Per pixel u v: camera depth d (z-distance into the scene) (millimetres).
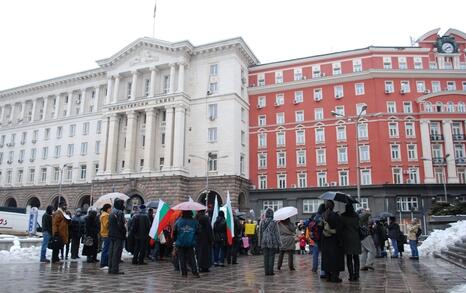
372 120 45969
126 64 52594
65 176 56562
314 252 13648
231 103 47375
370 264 13758
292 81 50031
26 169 60469
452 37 48188
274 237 12383
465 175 44156
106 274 11883
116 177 48344
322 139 47906
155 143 49188
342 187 45219
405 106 46250
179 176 44781
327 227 10734
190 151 48125
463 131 45094
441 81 46812
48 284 9750
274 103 51094
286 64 51594
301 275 12383
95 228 15609
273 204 48125
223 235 15500
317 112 48844
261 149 50406
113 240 12102
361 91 47375
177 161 45625
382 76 46719
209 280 10953
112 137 50375
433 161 44344
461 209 28734
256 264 16859
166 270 13414
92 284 9836
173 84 48500
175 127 46844
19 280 10375
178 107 47156
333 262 10664
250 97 52531
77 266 13992
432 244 21750
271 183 49031
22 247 18594
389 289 9320
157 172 46250
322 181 46844
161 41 49406
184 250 11688
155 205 19531
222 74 48906
